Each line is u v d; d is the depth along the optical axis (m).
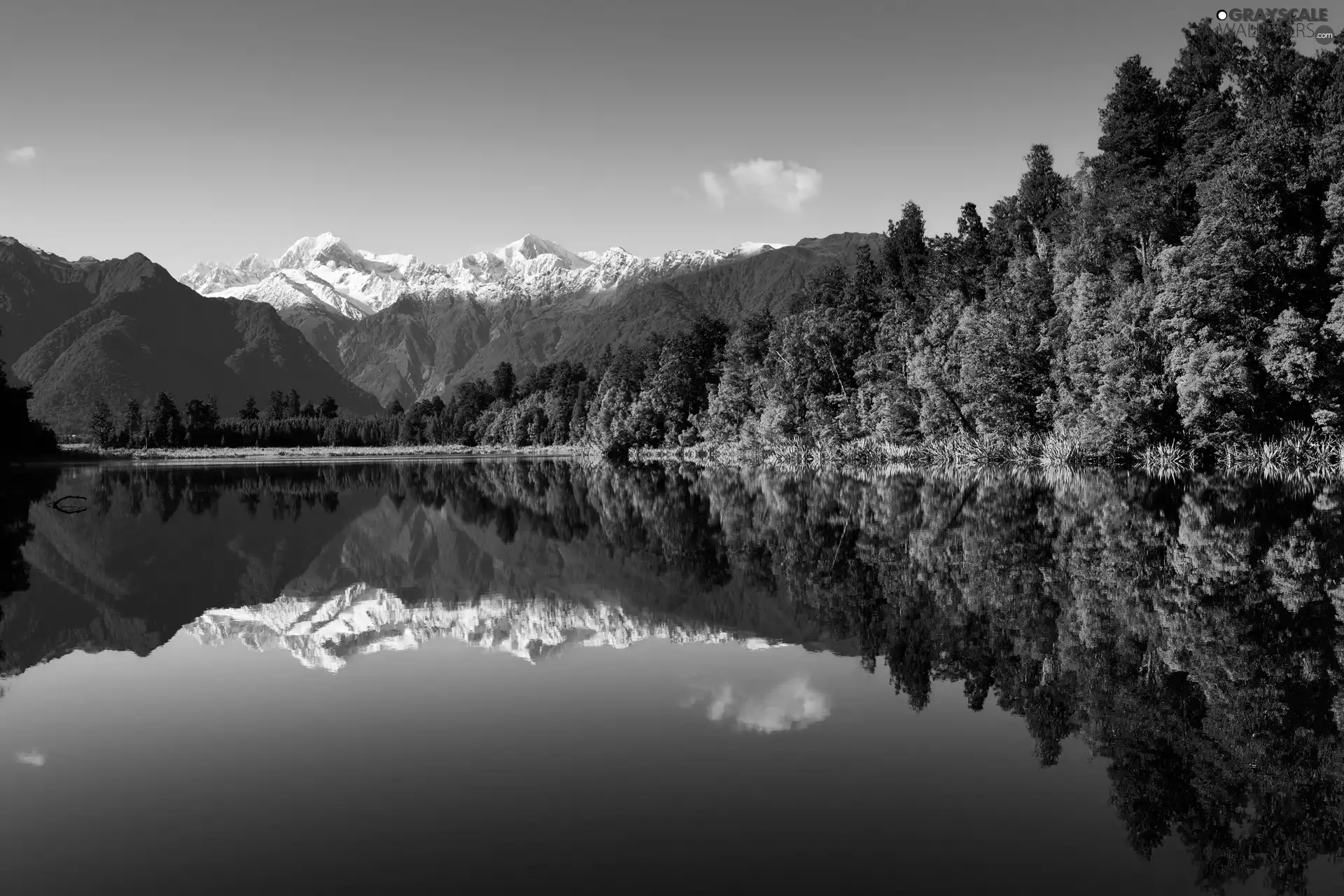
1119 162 73.38
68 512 53.91
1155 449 59.25
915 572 25.72
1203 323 56.44
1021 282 77.44
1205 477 55.16
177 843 9.70
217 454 187.50
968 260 95.00
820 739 12.62
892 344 89.19
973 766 11.47
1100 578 23.53
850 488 60.00
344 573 30.03
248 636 20.48
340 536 40.56
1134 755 11.71
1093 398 62.06
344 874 8.88
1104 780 10.99
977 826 9.74
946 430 78.50
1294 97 64.94
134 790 11.26
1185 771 11.12
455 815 10.29
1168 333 57.34
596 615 22.16
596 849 9.33
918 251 110.25
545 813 10.27
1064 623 18.83
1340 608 19.48
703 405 131.62
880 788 10.82
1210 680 14.70
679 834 9.64
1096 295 65.44
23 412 138.38
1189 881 8.52
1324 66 64.56
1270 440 56.25
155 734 13.55
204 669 17.45
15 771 11.98
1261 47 68.31
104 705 15.13
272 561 32.91
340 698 15.30
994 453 73.25
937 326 83.62
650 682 15.83
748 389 106.94
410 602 24.52
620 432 131.12
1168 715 13.18
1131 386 58.59
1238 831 9.54
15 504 60.66
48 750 12.83
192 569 30.91
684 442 126.31
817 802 10.45
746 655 17.59
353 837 9.75
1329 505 38.56
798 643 18.41
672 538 37.16
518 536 40.00
